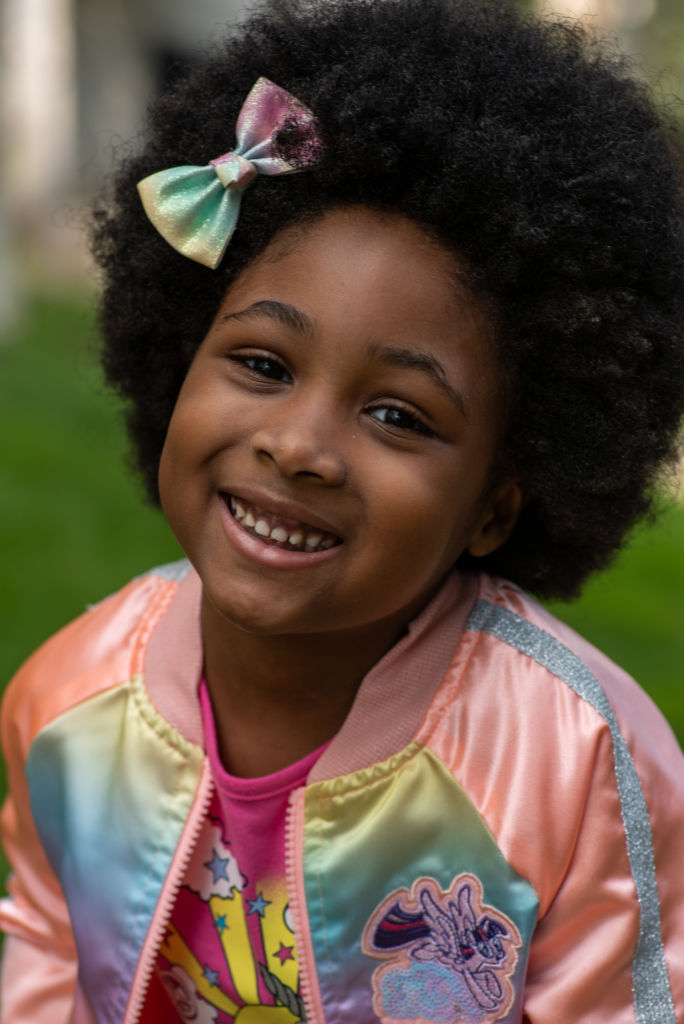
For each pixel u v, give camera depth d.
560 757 1.25
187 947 1.42
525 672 1.31
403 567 1.16
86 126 11.61
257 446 1.12
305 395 1.12
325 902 1.29
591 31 1.41
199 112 1.34
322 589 1.16
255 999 1.41
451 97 1.18
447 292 1.13
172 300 1.37
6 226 7.24
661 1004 1.23
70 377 6.16
